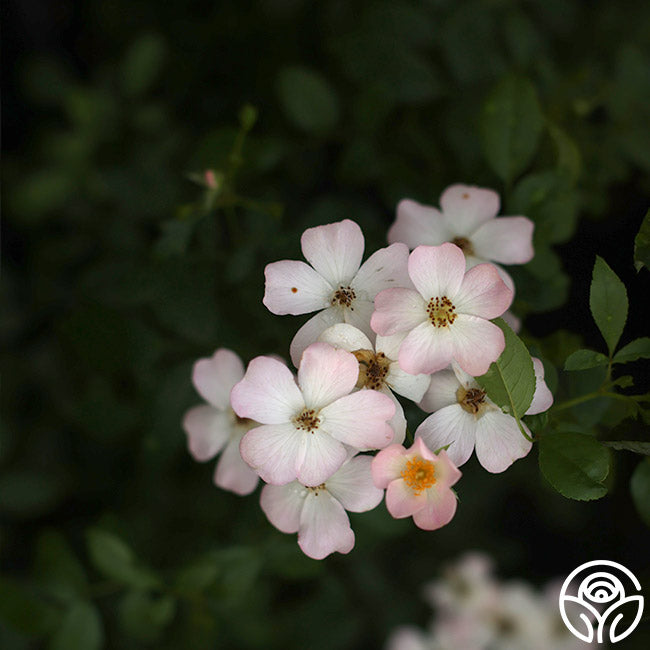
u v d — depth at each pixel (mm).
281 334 460
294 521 391
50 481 604
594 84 568
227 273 479
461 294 373
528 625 592
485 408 386
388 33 539
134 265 560
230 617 561
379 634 641
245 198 525
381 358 380
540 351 412
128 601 493
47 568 501
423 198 519
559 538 676
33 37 756
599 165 536
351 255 388
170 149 625
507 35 545
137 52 614
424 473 361
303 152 575
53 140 639
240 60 646
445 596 623
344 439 373
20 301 680
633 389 408
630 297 423
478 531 671
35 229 719
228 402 449
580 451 374
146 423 518
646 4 595
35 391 635
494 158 465
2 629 577
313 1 622
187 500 588
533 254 449
